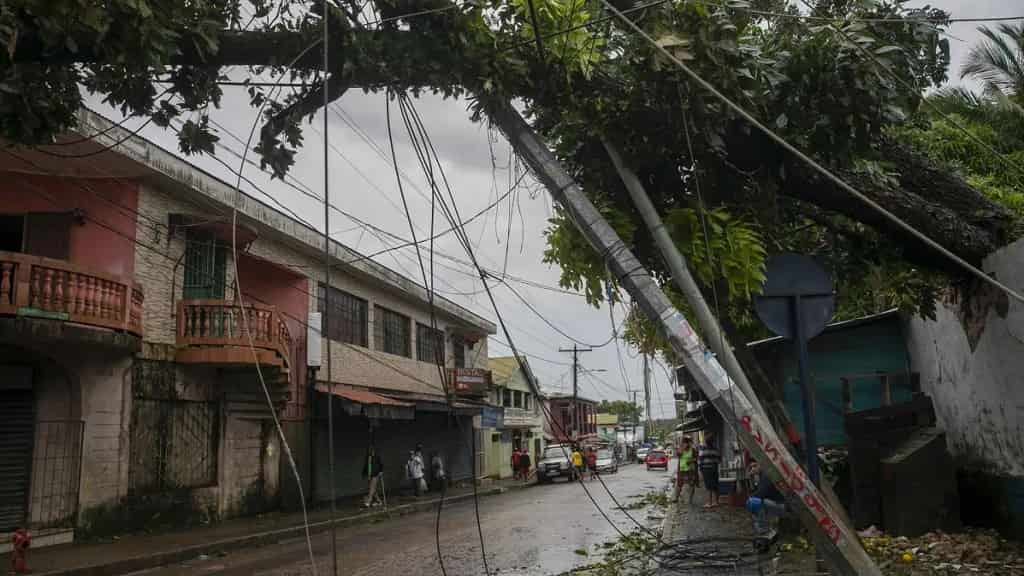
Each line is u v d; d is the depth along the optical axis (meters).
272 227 18.33
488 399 36.75
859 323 11.93
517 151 6.31
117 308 13.24
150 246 14.82
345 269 22.72
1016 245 7.27
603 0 4.96
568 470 33.50
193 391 15.97
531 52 6.19
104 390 13.71
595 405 75.31
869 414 9.63
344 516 17.70
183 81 6.12
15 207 14.23
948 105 15.89
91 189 14.44
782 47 6.55
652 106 6.22
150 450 14.70
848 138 6.40
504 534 13.51
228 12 6.00
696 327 8.52
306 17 6.01
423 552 11.51
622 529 13.77
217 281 17.14
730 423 5.52
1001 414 8.23
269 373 16.72
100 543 12.77
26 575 9.81
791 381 12.06
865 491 9.43
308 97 6.33
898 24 6.53
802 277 6.30
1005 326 7.75
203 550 12.50
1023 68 15.86
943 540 8.01
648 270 7.56
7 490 12.55
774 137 4.59
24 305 11.70
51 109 5.65
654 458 49.47
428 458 29.08
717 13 6.00
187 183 15.32
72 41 5.12
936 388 10.45
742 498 15.38
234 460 17.06
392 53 5.97
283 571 10.26
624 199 7.00
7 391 12.84
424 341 29.73
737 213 7.07
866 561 5.26
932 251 7.99
